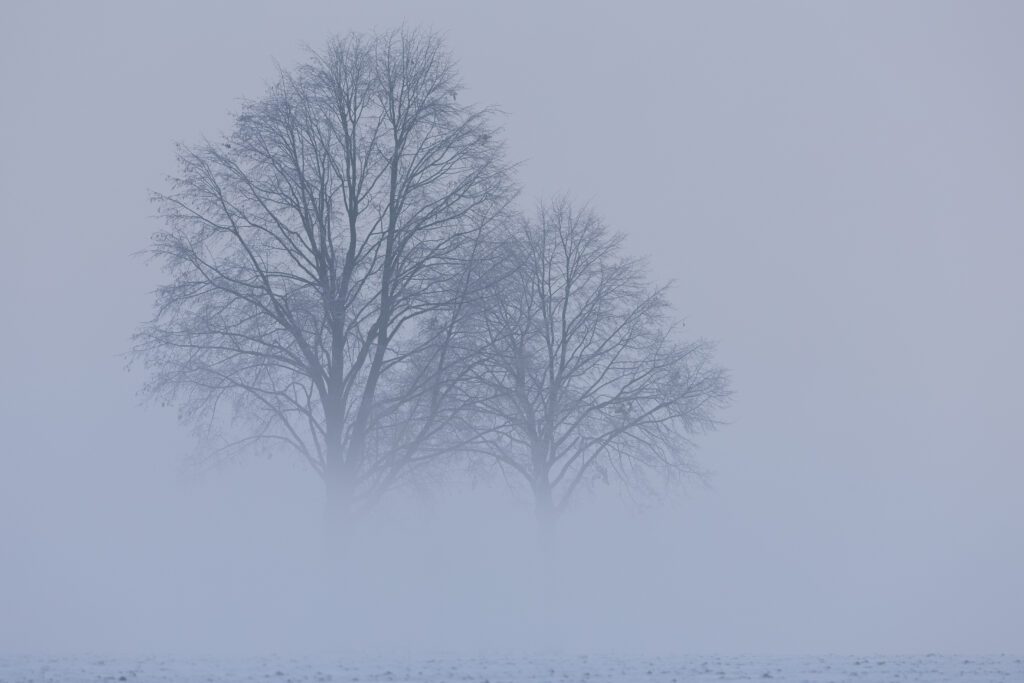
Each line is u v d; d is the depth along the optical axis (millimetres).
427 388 96562
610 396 119062
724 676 46438
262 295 94750
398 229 96438
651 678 45031
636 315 121062
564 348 119938
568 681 42781
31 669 47688
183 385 93625
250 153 95375
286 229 96000
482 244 98750
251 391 94125
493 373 108188
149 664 52688
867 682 42281
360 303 97250
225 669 49188
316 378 94875
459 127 99250
